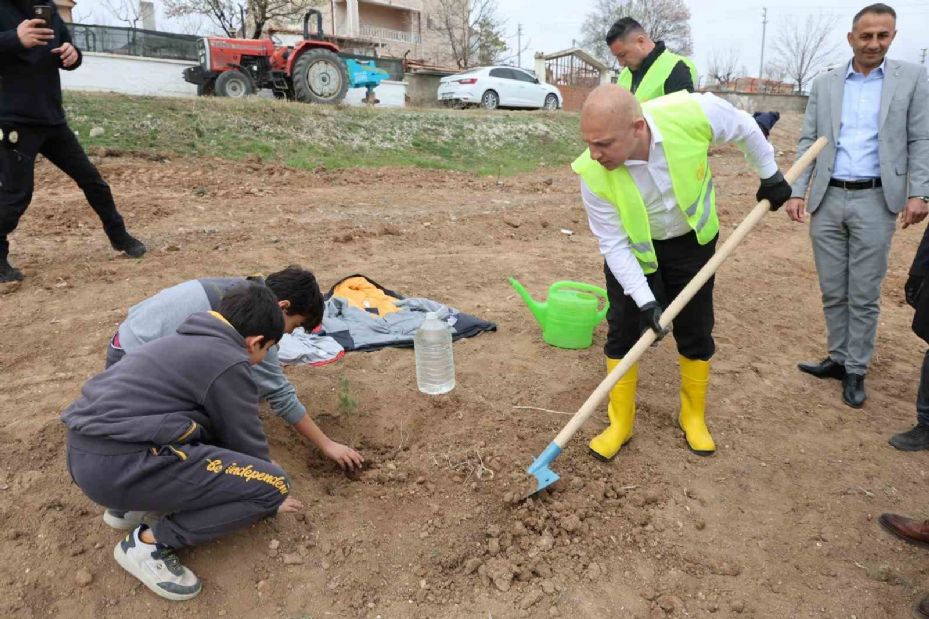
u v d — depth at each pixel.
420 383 3.75
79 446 2.14
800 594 2.47
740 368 4.30
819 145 3.06
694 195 2.73
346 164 11.59
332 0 35.81
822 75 3.87
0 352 3.92
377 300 4.96
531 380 3.92
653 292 3.04
